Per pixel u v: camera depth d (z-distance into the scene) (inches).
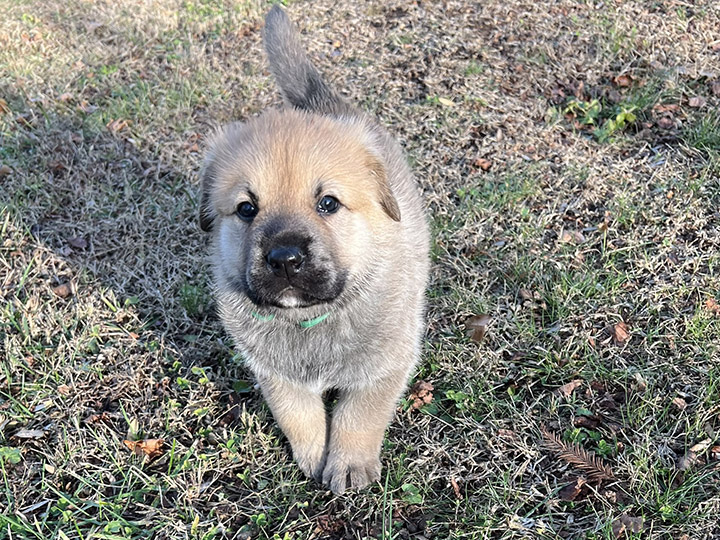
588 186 29.2
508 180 29.8
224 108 36.5
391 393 19.1
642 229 26.7
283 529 18.4
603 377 21.7
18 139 33.7
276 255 15.3
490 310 24.4
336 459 19.6
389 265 17.9
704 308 23.3
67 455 20.1
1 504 18.9
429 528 18.1
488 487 18.8
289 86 26.0
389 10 44.4
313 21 43.7
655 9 40.9
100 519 18.4
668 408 20.3
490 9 42.9
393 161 21.7
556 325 23.6
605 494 18.3
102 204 30.0
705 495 17.9
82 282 26.4
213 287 23.0
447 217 28.4
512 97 35.4
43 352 23.4
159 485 19.2
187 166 32.4
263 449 20.5
